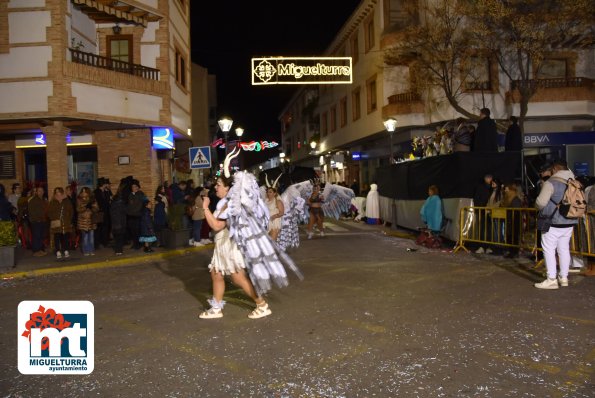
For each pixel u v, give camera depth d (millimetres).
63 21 15508
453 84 24422
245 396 4242
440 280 8844
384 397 4152
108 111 16562
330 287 8430
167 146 19438
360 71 31312
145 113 17797
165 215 15000
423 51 23609
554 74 24797
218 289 6656
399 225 18094
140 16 18203
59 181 16062
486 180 12180
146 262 12461
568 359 4910
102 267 11805
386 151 30156
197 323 6457
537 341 5449
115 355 5340
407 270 9914
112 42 18938
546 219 7914
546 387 4281
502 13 20984
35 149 18734
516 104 24109
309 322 6344
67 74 15430
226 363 5008
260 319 6535
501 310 6746
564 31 21953
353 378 4547
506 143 14422
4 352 5582
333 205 14594
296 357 5109
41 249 13234
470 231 12328
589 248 8953
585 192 9750
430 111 24969
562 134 24969
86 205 13203
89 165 19203
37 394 4402
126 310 7305
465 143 14562
